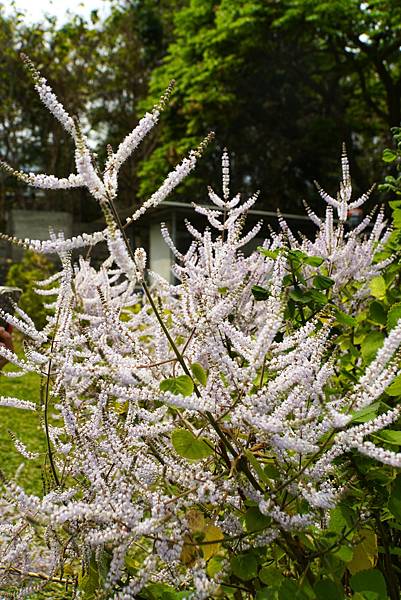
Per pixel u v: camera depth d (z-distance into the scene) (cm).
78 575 215
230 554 181
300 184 2594
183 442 171
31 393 840
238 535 171
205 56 2388
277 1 2216
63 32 3167
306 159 2533
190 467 186
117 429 208
